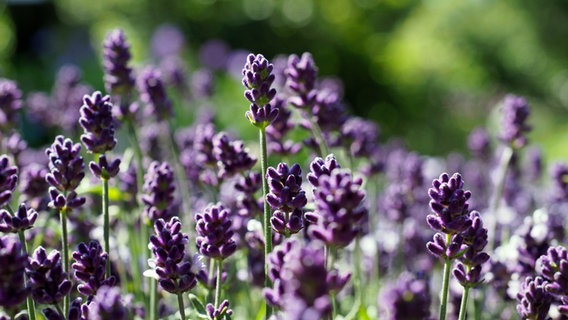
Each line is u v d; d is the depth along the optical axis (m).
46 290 0.71
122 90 0.93
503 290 0.85
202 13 3.48
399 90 3.23
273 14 3.46
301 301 0.63
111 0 3.56
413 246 1.00
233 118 2.20
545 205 1.06
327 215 0.67
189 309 0.83
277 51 3.42
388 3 3.58
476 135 1.33
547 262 0.76
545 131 3.23
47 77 2.70
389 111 3.22
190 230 0.92
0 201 0.72
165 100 0.96
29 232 0.86
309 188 0.91
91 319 0.69
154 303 0.82
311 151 0.93
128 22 3.53
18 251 0.68
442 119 3.17
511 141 0.96
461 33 3.72
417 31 3.63
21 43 3.22
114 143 0.79
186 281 0.73
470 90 3.51
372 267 0.99
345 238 0.68
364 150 0.99
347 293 0.93
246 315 0.90
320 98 0.89
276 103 0.88
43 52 3.12
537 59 3.74
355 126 1.00
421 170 1.02
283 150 0.89
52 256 0.72
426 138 3.06
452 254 0.74
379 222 1.08
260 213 0.83
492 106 3.26
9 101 0.96
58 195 0.76
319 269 0.64
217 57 2.83
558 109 3.68
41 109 1.29
